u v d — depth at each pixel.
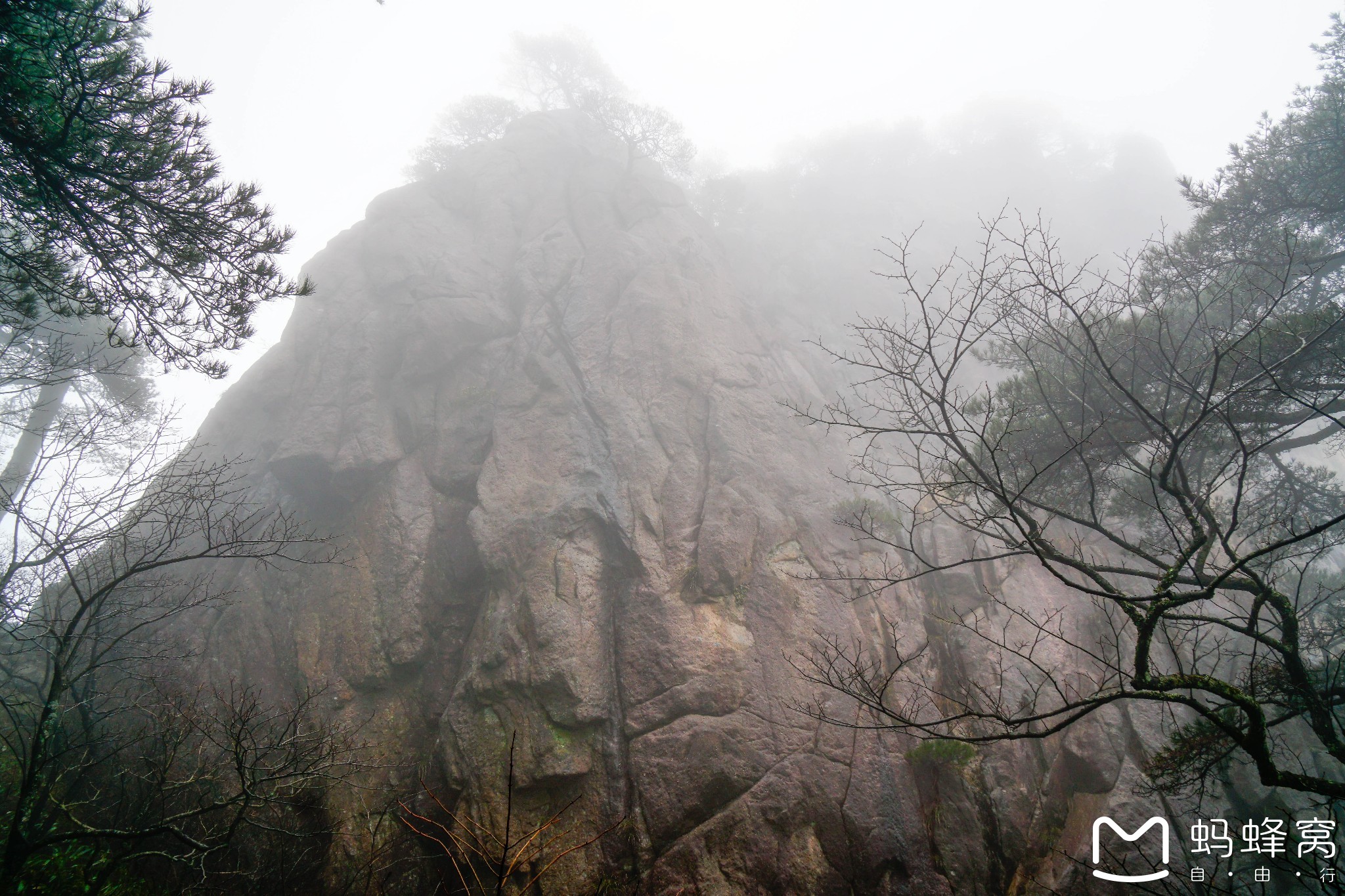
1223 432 10.02
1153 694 5.13
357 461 16.12
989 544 14.90
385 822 11.45
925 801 11.41
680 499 14.45
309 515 16.16
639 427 15.73
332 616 14.07
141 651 12.53
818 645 12.58
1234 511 5.94
